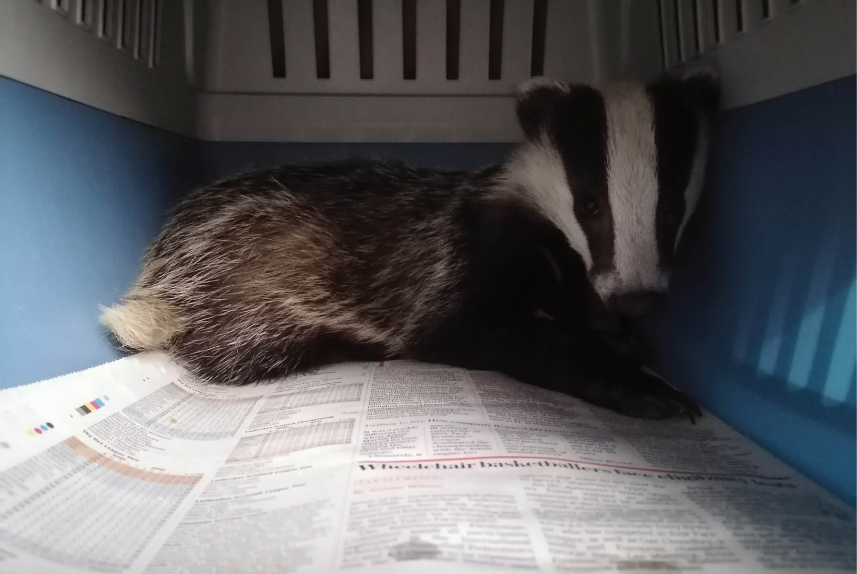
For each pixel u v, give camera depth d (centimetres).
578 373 26
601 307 29
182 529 16
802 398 20
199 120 37
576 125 26
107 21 29
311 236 33
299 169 35
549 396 26
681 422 24
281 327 32
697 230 27
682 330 28
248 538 16
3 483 17
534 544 15
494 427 22
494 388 27
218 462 20
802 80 20
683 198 25
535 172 29
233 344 31
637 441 22
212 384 30
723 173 25
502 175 31
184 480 19
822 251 20
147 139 32
